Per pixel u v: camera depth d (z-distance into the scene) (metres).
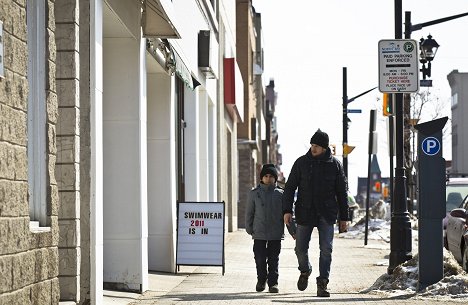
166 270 22.14
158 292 17.48
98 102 13.97
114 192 17.09
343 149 49.38
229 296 16.47
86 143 13.75
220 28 39.06
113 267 17.12
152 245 22.17
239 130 61.12
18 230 9.98
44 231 11.07
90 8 13.78
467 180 30.31
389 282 17.67
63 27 12.84
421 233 16.27
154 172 22.17
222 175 39.91
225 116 42.75
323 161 16.19
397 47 19.38
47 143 11.48
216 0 37.53
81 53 13.78
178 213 21.86
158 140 22.14
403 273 17.41
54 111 11.73
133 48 17.19
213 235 21.72
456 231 23.55
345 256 29.28
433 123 16.16
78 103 12.98
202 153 33.03
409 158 45.94
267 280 17.73
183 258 21.72
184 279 20.61
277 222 17.41
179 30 17.64
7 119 9.72
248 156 60.94
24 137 10.27
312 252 30.92
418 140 16.28
